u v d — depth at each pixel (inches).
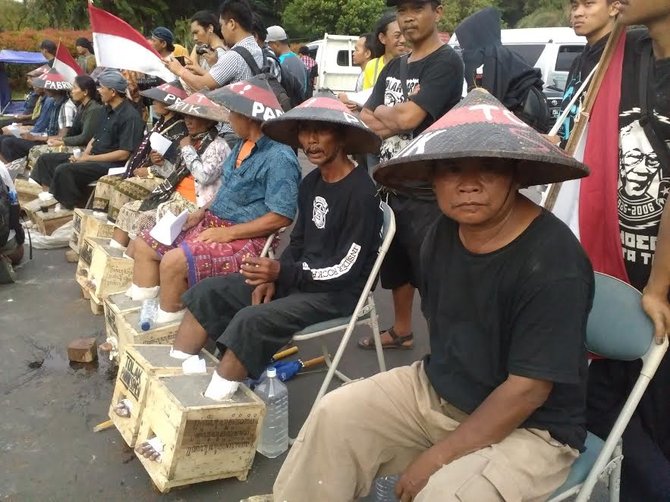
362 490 71.9
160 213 149.9
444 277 66.6
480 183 58.7
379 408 70.4
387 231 98.3
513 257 61.2
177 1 1007.0
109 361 136.7
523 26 960.9
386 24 177.3
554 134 93.3
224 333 93.8
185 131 177.6
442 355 69.0
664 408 81.0
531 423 64.7
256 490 94.9
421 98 110.0
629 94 77.7
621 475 83.2
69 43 827.4
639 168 76.7
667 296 69.6
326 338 149.1
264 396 102.0
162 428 91.4
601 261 82.0
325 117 94.6
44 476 97.3
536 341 59.6
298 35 1119.0
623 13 74.9
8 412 115.5
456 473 59.9
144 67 187.9
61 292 175.3
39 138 296.4
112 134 220.7
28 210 224.1
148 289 133.0
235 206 129.6
